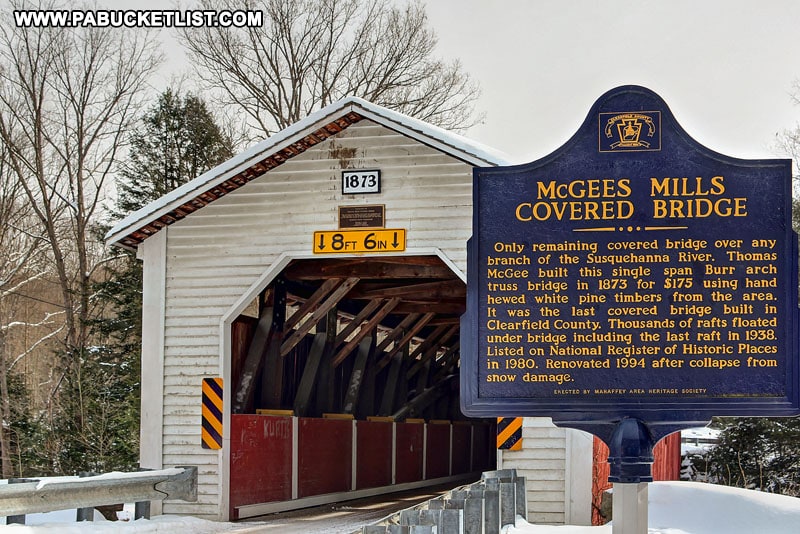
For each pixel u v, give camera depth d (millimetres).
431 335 23641
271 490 16219
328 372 19109
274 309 16797
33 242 35969
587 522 14148
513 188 8242
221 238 15656
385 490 20719
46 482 10867
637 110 8188
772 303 8000
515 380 8125
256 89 35188
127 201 34375
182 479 13766
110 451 27234
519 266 8203
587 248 8156
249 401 16422
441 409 25891
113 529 11656
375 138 15180
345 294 17266
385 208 15062
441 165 14906
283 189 15484
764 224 8047
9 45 33469
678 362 8023
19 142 33875
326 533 13117
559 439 14328
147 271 15859
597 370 8078
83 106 34312
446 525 7867
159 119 35031
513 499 10359
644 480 7883
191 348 15555
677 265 8078
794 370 7941
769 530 10961
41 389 39469
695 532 10898
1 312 33969
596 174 8188
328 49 35094
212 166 35188
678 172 8133
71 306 33281
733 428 27359
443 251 14797
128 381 28969
